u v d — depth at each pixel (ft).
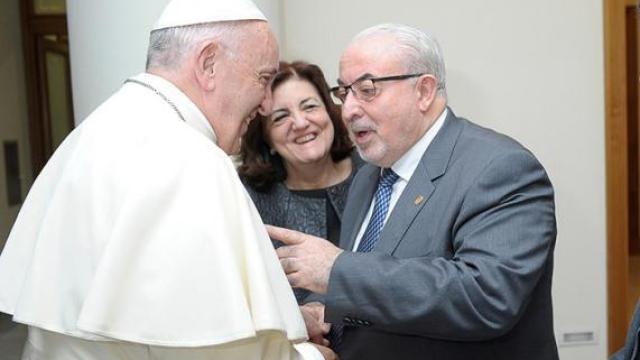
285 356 3.45
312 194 6.81
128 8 7.72
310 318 4.85
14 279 3.63
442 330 3.87
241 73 3.80
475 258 3.88
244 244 3.36
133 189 3.26
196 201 3.28
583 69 10.06
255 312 3.21
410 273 3.88
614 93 10.05
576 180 10.25
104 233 3.25
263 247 3.51
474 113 10.14
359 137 4.71
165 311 3.10
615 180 10.19
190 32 3.69
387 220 4.54
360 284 3.92
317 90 6.66
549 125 10.16
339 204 6.73
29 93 19.25
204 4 3.75
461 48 10.02
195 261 3.17
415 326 3.92
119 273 3.11
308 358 3.54
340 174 6.93
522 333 4.41
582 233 10.35
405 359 4.41
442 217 4.23
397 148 4.60
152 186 3.27
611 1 9.88
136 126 3.52
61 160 3.80
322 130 6.57
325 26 10.05
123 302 3.11
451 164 4.36
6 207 18.03
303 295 5.72
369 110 4.52
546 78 10.08
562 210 10.32
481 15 9.95
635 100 13.55
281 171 6.92
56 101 20.21
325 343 4.90
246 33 3.79
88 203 3.35
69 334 3.20
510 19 9.96
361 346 4.56
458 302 3.76
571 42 10.01
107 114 3.66
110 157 3.43
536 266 3.89
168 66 3.75
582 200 10.30
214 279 3.15
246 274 3.31
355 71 4.52
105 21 7.77
